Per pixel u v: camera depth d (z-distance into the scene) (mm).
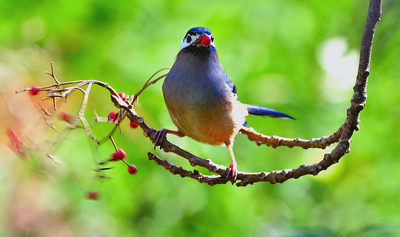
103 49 11742
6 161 10422
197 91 7277
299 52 13422
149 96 11109
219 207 11148
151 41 12203
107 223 11031
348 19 9562
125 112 6156
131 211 11375
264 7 14164
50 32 11922
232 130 7730
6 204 10328
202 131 7645
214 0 13609
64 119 5387
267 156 12016
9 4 11477
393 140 11820
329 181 11625
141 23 12422
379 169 11742
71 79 11445
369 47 4762
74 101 10984
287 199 12109
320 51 12359
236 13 13359
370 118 11984
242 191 11406
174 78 7465
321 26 13234
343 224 11070
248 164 11688
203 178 5980
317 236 8914
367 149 11781
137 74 11203
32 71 11289
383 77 11070
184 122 7555
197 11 13219
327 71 11867
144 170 11055
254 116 12172
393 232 8461
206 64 7418
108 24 12141
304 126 12039
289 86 12648
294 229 9289
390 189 11492
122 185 10789
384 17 7625
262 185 12086
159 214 11539
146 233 11336
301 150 11992
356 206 11578
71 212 10727
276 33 13734
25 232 10352
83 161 10281
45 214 10555
